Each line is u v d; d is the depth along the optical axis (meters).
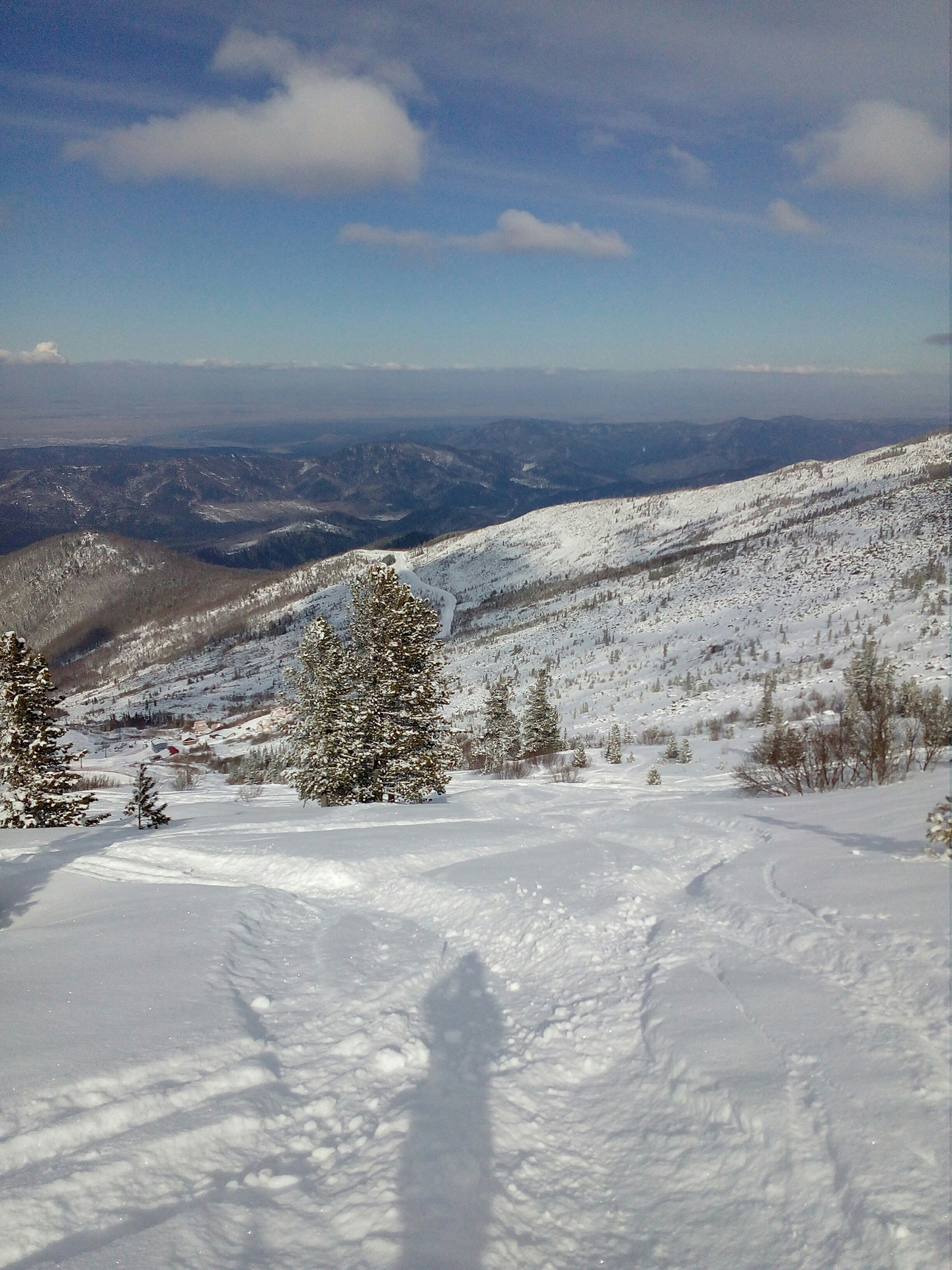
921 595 98.38
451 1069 4.64
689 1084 4.11
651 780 26.14
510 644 155.50
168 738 97.31
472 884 8.16
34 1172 3.46
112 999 5.35
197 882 9.27
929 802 10.08
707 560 180.25
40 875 10.25
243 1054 4.63
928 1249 2.73
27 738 18.70
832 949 5.38
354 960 6.29
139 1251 3.02
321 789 20.66
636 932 6.69
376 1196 3.45
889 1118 3.47
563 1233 3.30
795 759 18.03
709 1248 3.10
